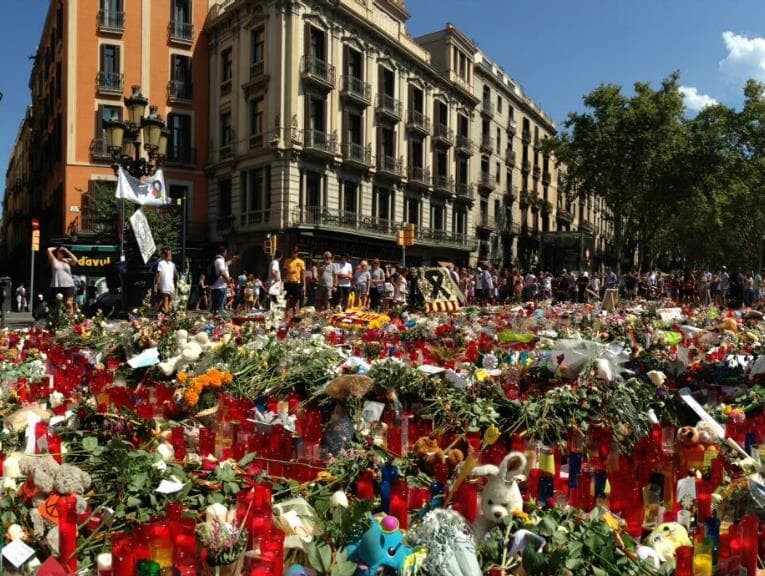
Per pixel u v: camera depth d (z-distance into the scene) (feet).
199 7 104.42
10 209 224.74
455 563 7.34
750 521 8.02
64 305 31.53
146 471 9.84
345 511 8.36
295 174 94.07
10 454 11.18
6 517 8.54
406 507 9.18
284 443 11.96
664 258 234.58
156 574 6.90
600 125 127.34
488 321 37.19
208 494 9.77
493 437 11.59
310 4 94.84
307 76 93.40
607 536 8.00
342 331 30.04
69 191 97.66
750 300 83.76
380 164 110.52
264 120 95.09
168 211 90.33
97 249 91.20
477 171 146.20
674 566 8.07
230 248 100.78
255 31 97.04
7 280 47.65
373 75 109.29
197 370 17.25
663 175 126.52
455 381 15.94
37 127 139.74
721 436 13.02
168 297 40.93
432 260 128.98
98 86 98.53
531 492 10.39
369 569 7.48
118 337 23.72
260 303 70.64
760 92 133.28
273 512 8.65
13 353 23.04
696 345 27.96
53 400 16.05
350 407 13.94
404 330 31.37
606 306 54.29
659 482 10.76
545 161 187.21
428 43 135.13
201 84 104.99
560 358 16.67
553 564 7.31
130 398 14.56
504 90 159.12
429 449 11.84
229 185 102.53
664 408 15.57
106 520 8.68
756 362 19.11
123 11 99.66
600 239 241.14
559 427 13.76
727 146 132.77
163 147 43.42
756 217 160.25
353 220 104.78
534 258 176.04
